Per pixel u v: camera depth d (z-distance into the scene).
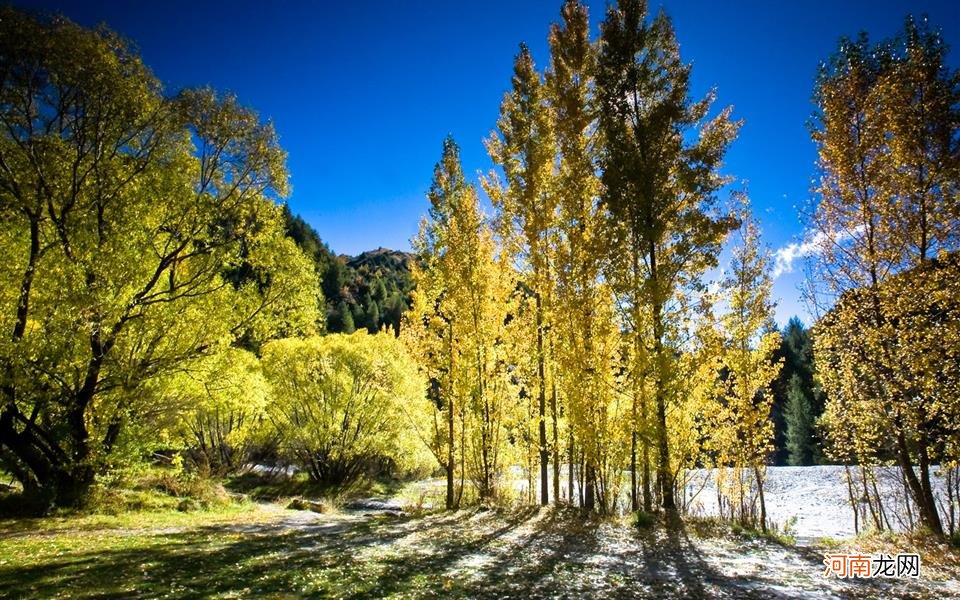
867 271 11.73
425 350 16.36
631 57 13.14
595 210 14.91
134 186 14.81
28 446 13.91
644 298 12.00
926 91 10.56
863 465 12.86
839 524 19.50
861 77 11.64
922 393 10.37
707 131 12.52
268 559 8.50
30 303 13.27
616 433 13.44
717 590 6.81
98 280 13.57
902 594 6.73
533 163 15.54
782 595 6.62
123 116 14.20
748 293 14.71
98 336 14.03
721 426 14.62
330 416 27.56
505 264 16.48
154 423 16.25
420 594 6.46
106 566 7.84
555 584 7.02
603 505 13.43
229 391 17.03
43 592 6.34
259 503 20.98
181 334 15.60
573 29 15.39
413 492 26.28
